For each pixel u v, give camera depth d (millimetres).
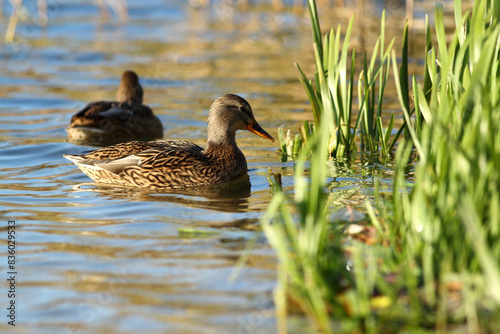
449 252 8094
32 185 13578
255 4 37094
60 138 17469
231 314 7980
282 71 24312
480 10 9172
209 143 14453
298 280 8250
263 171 14367
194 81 23281
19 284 8906
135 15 34625
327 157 14750
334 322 7719
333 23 30688
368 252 9344
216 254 9680
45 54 27203
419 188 8680
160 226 10930
